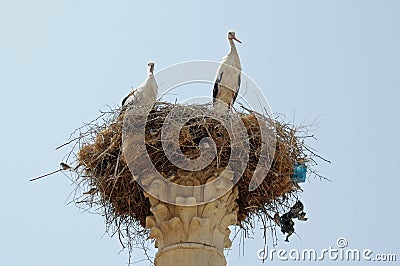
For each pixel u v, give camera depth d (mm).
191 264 16391
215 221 16906
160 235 16875
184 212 16797
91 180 18625
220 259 16703
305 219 18500
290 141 18266
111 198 18375
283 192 18312
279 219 18438
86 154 18609
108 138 18328
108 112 18750
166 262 16531
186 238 16641
